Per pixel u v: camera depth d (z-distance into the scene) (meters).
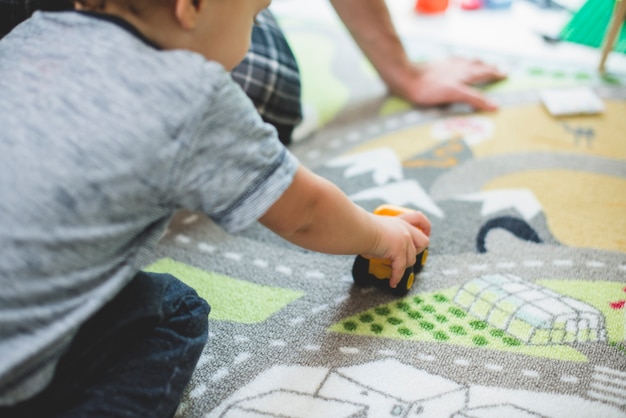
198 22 0.58
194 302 0.69
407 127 1.21
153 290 0.63
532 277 0.86
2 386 0.50
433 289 0.84
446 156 1.12
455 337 0.77
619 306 0.80
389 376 0.72
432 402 0.69
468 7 1.65
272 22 1.14
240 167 0.55
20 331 0.50
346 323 0.79
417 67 1.30
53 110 0.52
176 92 0.52
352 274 0.84
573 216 0.96
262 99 1.03
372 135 1.19
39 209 0.50
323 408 0.68
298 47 1.49
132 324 0.61
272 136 0.59
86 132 0.51
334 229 0.67
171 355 0.62
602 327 0.77
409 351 0.75
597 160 1.09
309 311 0.81
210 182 0.54
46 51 0.56
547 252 0.90
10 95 0.54
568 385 0.70
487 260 0.89
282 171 0.58
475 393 0.69
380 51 1.26
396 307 0.82
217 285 0.86
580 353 0.74
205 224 0.98
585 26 1.46
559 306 0.81
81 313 0.52
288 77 1.07
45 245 0.50
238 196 0.55
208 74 0.53
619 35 1.41
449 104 1.27
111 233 0.52
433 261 0.89
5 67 0.57
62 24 0.57
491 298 0.82
